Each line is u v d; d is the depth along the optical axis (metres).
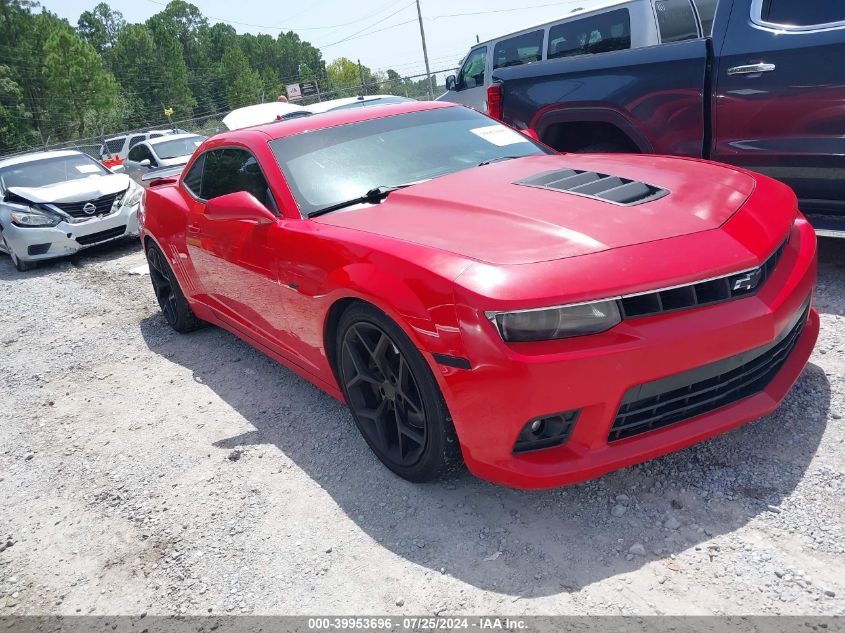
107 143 26.38
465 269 2.22
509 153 3.60
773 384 2.53
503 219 2.52
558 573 2.14
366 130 3.65
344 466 2.97
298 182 3.31
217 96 146.25
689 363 2.14
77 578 2.56
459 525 2.45
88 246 8.87
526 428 2.19
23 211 8.71
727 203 2.55
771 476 2.41
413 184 3.23
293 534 2.57
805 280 2.51
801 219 2.85
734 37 3.92
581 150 5.02
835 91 3.58
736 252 2.26
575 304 2.06
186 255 4.33
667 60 4.19
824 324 3.49
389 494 2.71
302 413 3.54
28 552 2.78
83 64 91.50
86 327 5.83
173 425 3.66
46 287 7.73
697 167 3.00
